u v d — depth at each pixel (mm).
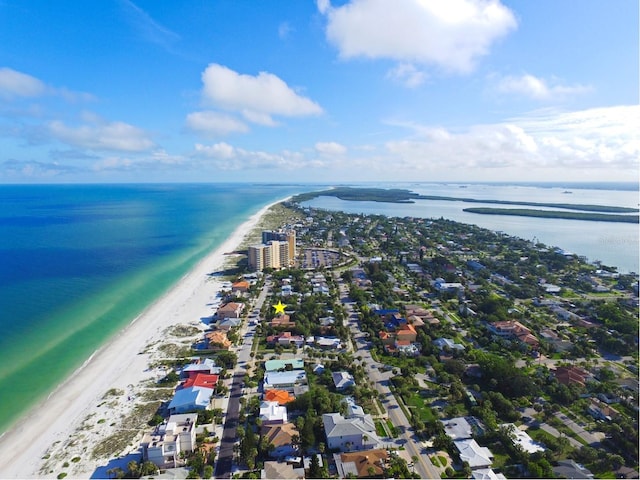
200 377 122500
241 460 89375
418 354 143875
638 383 121312
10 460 91688
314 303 192875
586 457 87938
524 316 180250
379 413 108125
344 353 145125
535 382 120562
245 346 152625
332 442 93188
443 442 93438
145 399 116312
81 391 120250
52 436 99938
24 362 136250
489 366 124500
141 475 85125
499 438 95500
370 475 84875
